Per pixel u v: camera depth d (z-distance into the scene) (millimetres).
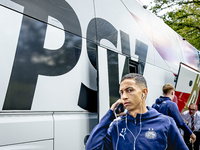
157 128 1260
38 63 1969
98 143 1384
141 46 3807
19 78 1800
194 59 6879
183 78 5262
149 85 3873
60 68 2166
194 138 2943
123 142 1291
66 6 2377
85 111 2396
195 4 15125
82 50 2473
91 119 2447
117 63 2961
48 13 2158
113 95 2740
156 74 4191
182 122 2828
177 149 1279
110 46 2955
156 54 4352
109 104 2635
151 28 4418
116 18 3215
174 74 5117
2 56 1711
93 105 2514
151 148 1217
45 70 2020
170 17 15961
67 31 2326
